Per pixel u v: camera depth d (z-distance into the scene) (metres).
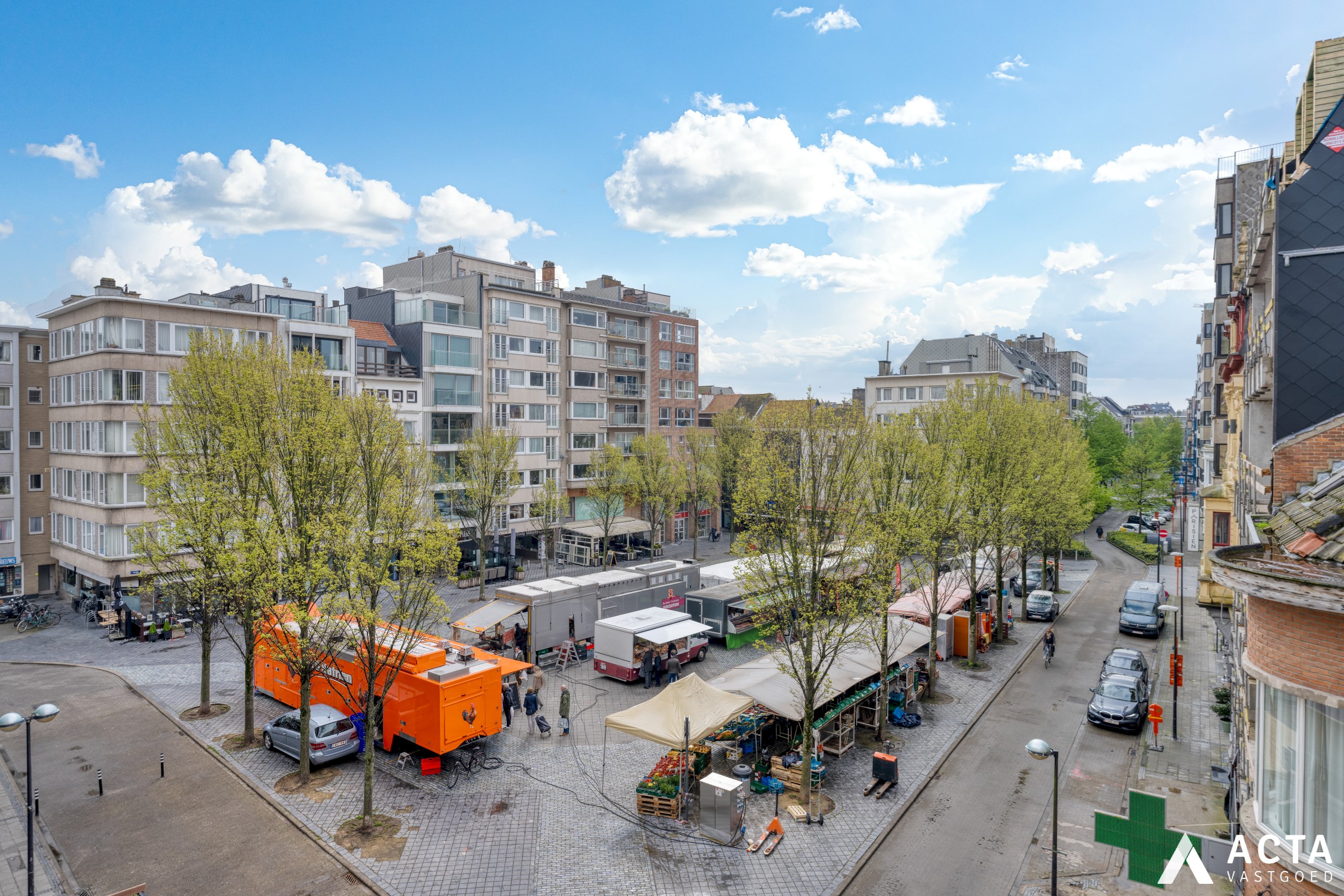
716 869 16.58
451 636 33.94
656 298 75.06
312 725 21.25
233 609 22.44
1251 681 10.73
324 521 19.98
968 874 16.64
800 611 20.34
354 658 22.53
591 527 55.94
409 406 47.41
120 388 35.47
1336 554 8.40
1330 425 11.40
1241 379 21.77
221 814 18.67
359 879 16.00
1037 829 18.64
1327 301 12.45
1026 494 34.16
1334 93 14.24
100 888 15.58
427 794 19.92
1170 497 74.88
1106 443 78.88
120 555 35.62
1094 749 23.64
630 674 28.92
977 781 21.39
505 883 15.90
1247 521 14.52
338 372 43.06
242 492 21.83
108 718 24.81
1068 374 107.06
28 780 14.62
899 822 19.05
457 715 21.00
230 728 23.94
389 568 20.02
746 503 22.58
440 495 44.88
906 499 28.00
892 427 29.44
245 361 23.89
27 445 41.09
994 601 38.50
